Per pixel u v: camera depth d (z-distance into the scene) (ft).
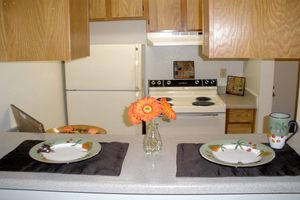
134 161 4.40
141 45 9.72
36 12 4.25
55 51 4.34
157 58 11.64
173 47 11.54
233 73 11.64
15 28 4.30
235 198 4.25
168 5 9.63
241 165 4.01
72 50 4.42
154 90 11.36
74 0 4.47
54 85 9.89
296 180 3.76
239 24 3.90
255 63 10.19
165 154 4.64
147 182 3.80
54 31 4.28
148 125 4.59
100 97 10.00
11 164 4.26
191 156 4.48
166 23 9.76
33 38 4.32
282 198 4.19
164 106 4.42
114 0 9.55
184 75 11.54
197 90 11.35
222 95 11.29
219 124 9.66
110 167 4.15
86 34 5.08
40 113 9.06
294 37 3.88
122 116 10.05
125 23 9.80
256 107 9.82
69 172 4.03
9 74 7.58
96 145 4.75
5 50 4.37
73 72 9.93
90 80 9.93
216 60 11.55
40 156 4.38
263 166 4.09
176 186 3.73
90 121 10.21
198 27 9.73
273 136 4.64
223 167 4.09
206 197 4.27
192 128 9.69
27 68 8.34
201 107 9.53
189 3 9.61
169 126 9.65
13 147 4.99
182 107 9.53
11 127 7.70
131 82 9.81
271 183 3.71
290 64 13.46
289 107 13.79
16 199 4.48
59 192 4.40
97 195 4.36
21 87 8.10
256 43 3.93
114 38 9.89
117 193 3.91
